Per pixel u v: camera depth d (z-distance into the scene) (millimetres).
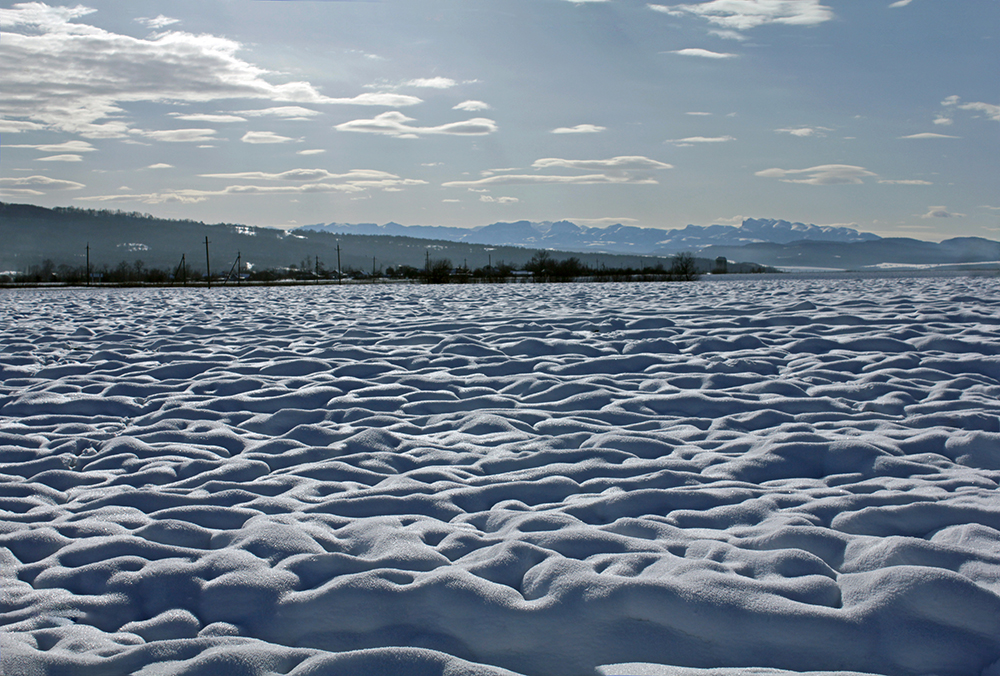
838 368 7160
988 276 32531
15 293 30734
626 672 2355
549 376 6969
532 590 2832
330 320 12633
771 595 2672
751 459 4422
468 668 2297
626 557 3049
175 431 5254
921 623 2557
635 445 4797
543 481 4102
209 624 2693
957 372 6824
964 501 3621
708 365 7359
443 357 8125
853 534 3387
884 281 26312
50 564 3139
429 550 3145
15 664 2307
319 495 4016
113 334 10555
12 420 5734
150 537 3414
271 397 6336
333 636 2615
